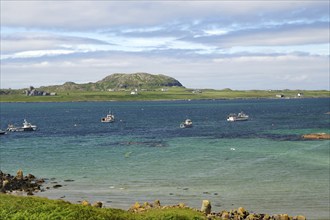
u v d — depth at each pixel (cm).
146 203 5238
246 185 6612
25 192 6294
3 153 10688
